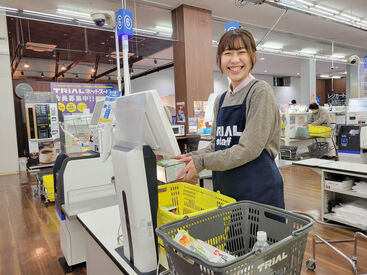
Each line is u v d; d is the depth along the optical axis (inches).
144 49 383.9
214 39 373.7
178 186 52.1
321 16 277.7
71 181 85.7
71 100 375.2
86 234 63.4
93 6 245.9
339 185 120.4
